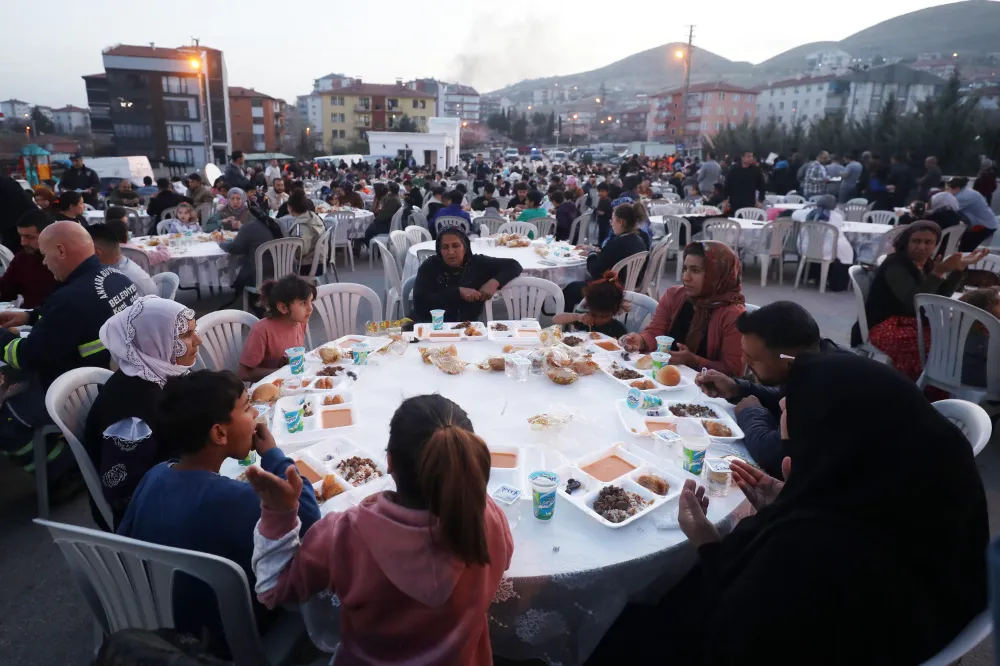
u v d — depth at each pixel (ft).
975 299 11.47
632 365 9.53
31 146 56.44
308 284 10.02
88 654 7.29
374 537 4.01
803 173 45.93
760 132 91.61
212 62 169.58
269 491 4.39
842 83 200.03
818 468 4.09
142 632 4.56
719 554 4.91
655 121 329.31
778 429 7.11
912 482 3.80
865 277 14.48
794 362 4.56
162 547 4.54
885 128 68.13
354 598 4.11
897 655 3.80
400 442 3.95
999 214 41.45
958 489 3.79
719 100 280.92
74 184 38.99
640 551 5.13
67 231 9.39
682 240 30.99
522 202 35.14
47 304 9.33
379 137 129.70
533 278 14.43
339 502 5.60
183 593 5.00
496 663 6.43
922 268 13.09
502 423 7.41
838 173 47.14
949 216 23.48
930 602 3.84
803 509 4.12
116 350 6.88
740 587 4.16
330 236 25.59
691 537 5.17
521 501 5.74
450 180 76.07
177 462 5.58
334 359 9.33
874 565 3.77
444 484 3.67
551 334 10.29
